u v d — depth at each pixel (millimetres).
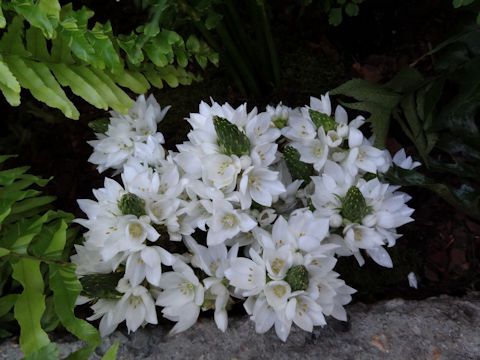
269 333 279
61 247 266
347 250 281
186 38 387
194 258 274
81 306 320
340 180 287
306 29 458
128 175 275
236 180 264
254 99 424
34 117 420
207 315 303
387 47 457
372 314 290
